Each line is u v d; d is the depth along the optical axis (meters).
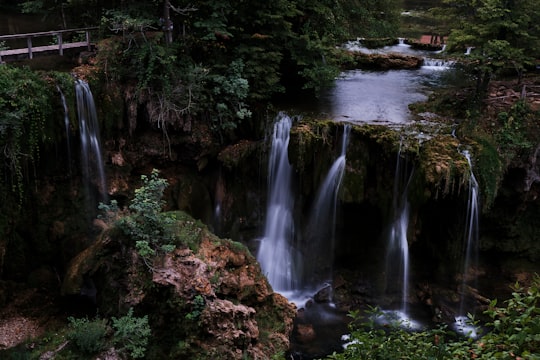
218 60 14.32
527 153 13.30
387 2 22.70
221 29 13.34
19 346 10.20
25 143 11.34
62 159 12.52
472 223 12.59
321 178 13.64
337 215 13.74
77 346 9.80
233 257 10.78
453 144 12.55
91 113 12.69
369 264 14.06
